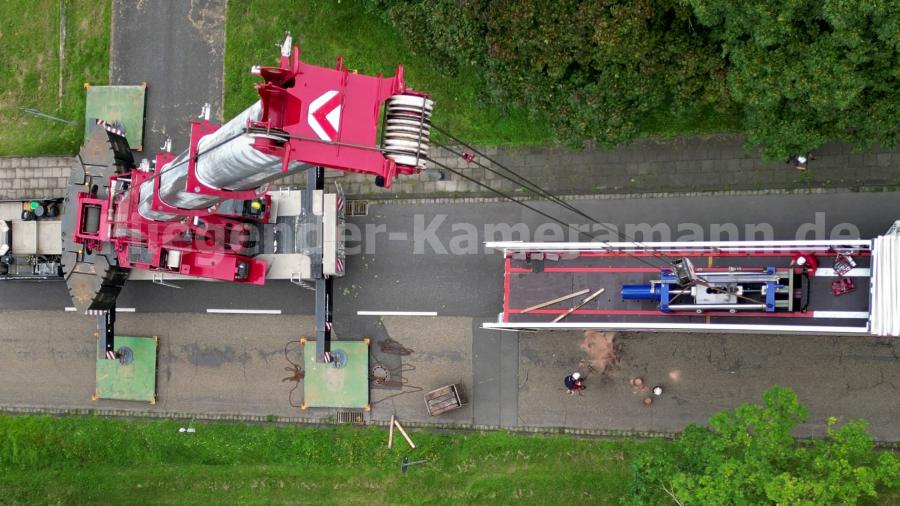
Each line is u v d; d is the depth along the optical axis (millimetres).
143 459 37562
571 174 35594
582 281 30812
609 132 30531
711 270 29375
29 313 38875
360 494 35969
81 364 38438
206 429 37219
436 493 35500
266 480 36656
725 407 34156
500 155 36094
